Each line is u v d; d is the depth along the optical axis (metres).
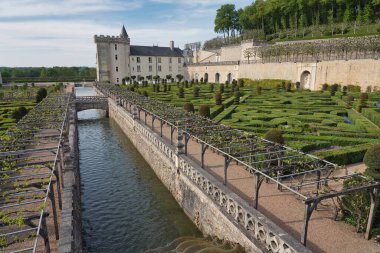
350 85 47.53
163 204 16.52
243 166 15.27
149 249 12.74
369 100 35.47
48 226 10.40
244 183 13.09
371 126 21.73
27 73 147.00
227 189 11.32
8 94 52.00
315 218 10.27
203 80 86.69
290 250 7.86
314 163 11.66
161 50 99.44
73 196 11.56
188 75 97.88
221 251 10.17
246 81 68.88
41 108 28.94
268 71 64.38
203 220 13.02
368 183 8.84
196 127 17.27
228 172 14.42
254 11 103.00
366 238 9.05
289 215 10.37
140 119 28.06
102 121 42.25
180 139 15.76
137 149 26.91
